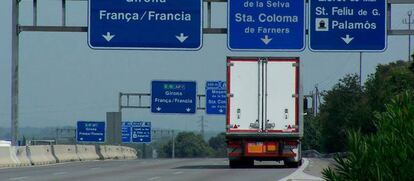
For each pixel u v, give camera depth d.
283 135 70.50
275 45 68.38
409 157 16.81
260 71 70.69
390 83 113.31
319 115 191.38
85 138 151.12
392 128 17.42
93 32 68.88
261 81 70.62
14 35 74.25
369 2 67.00
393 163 16.92
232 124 70.88
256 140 71.25
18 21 74.06
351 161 17.48
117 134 151.25
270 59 70.69
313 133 192.12
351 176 17.44
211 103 139.50
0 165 76.06
